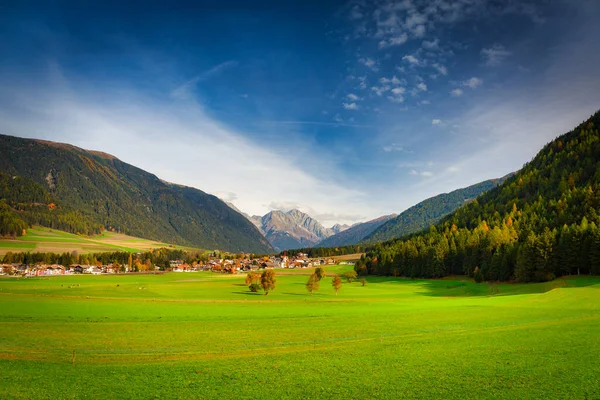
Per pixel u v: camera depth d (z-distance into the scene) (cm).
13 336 5112
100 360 3991
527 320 5778
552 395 2756
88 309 8388
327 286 17500
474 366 3503
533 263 12462
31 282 17862
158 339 5050
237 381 3291
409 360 3803
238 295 13212
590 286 9150
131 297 11800
